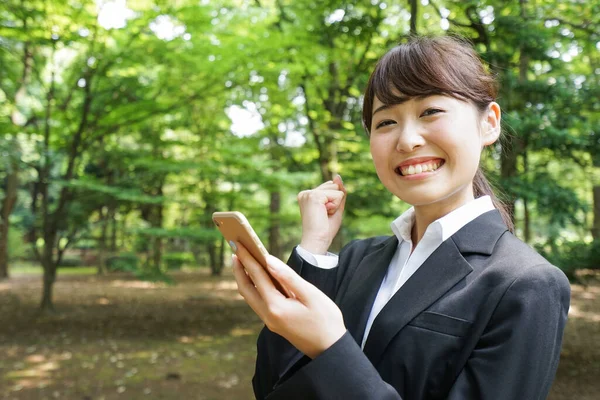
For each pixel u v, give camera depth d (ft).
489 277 2.98
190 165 31.63
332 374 2.62
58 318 35.32
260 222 42.24
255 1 29.30
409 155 3.24
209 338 29.40
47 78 39.99
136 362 23.58
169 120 42.57
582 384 19.34
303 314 2.68
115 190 31.65
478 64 3.41
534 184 17.30
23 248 77.82
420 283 3.15
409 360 2.97
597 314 34.96
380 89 3.34
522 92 18.15
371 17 22.36
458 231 3.27
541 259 2.99
